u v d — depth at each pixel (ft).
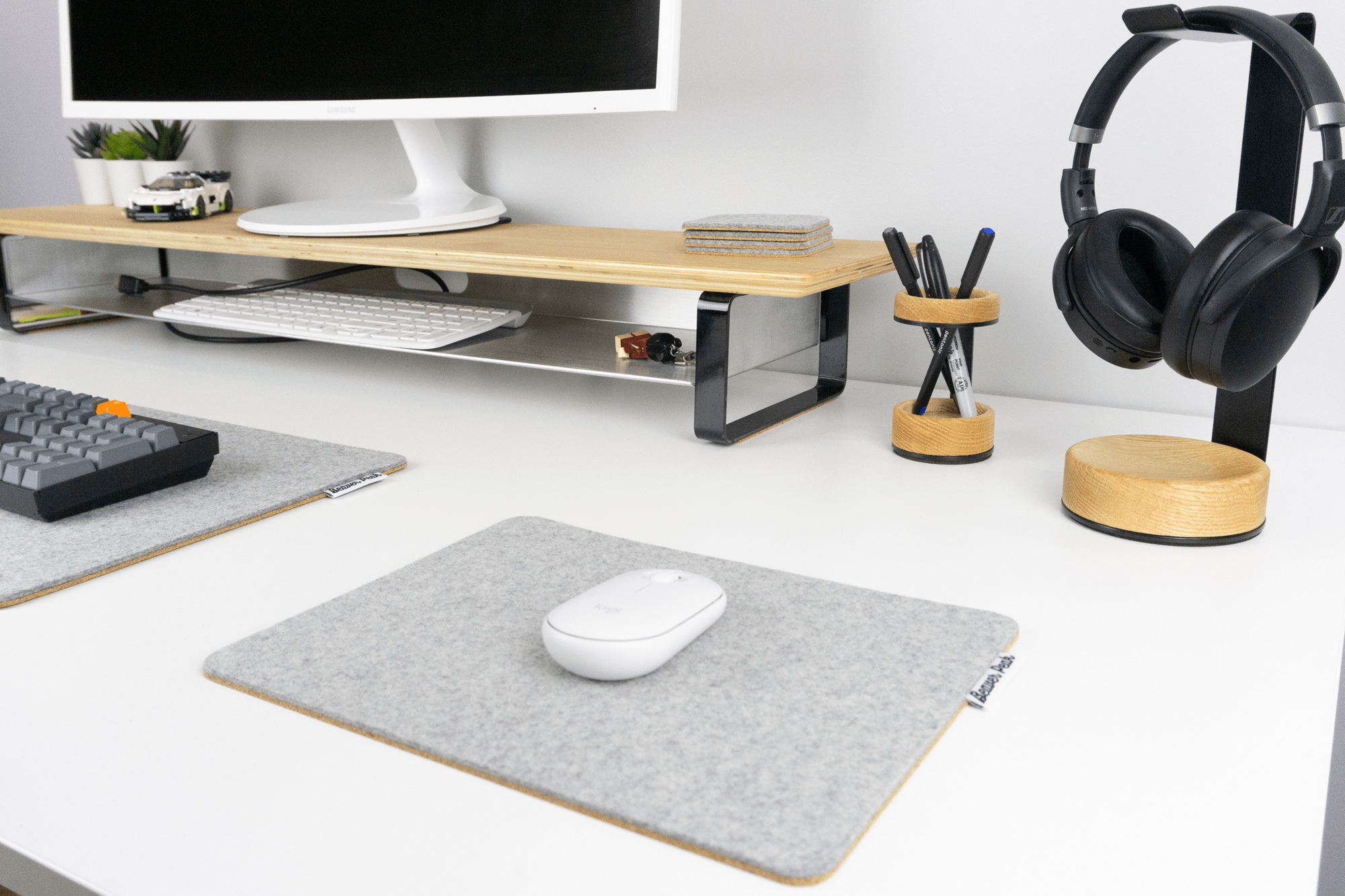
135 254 4.49
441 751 1.25
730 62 3.56
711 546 1.96
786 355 2.94
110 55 4.03
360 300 3.67
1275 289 1.82
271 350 3.75
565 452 2.59
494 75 3.29
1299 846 1.09
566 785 1.18
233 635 1.59
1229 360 1.88
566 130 3.90
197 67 3.85
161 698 1.40
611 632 1.37
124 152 4.43
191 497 2.15
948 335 2.49
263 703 1.39
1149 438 2.33
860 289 3.51
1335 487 2.35
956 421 2.49
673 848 1.10
